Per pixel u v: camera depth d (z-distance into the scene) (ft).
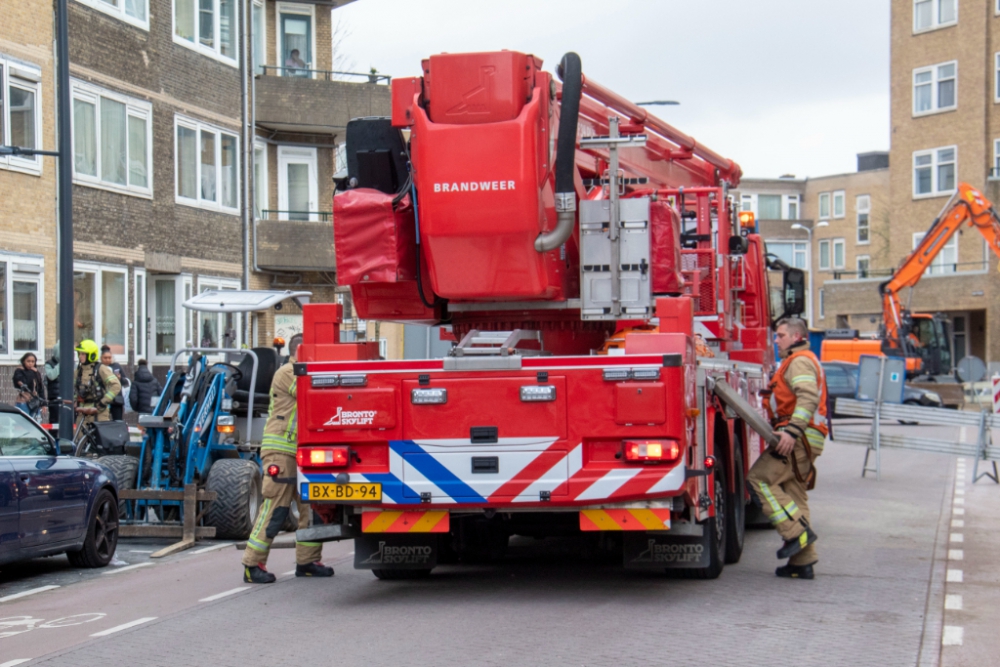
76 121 73.10
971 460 75.87
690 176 44.75
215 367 42.78
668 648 22.71
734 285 44.09
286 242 93.97
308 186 98.32
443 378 26.55
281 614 27.20
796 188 265.95
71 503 35.12
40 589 33.04
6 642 25.35
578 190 28.60
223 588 31.45
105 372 59.98
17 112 67.82
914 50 171.53
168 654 23.26
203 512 41.16
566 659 21.83
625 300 27.50
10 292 66.90
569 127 27.04
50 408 61.05
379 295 28.99
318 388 27.04
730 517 33.09
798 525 30.53
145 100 80.28
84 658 23.12
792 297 52.16
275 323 96.32
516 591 29.37
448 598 28.58
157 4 81.71
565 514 29.09
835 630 24.50
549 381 26.11
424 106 26.96
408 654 22.49
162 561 37.76
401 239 27.81
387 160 27.91
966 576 31.53
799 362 30.91
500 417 26.27
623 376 25.80
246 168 92.48
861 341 138.21
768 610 26.61
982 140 164.25
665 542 28.99
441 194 26.45
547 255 27.20
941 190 169.07
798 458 30.81
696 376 27.48
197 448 41.57
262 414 46.24
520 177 26.13
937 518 45.09
